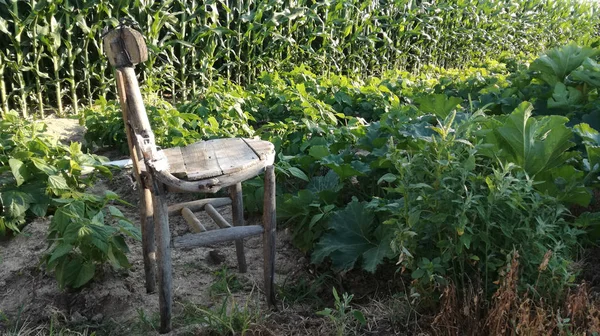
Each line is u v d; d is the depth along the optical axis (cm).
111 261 323
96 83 752
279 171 406
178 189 262
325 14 912
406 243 288
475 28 1222
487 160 348
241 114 555
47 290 332
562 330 247
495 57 1290
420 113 471
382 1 1038
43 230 390
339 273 341
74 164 412
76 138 609
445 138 287
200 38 767
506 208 287
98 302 322
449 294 276
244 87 841
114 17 706
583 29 1560
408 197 291
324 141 453
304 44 923
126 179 486
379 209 323
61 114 696
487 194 289
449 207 282
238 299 329
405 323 299
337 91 673
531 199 292
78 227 311
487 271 285
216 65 855
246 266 356
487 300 286
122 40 265
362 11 979
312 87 673
